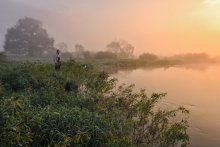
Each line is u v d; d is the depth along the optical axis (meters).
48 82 20.48
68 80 22.98
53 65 27.64
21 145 9.24
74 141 9.76
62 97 16.92
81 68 24.98
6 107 10.39
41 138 10.06
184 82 57.66
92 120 11.23
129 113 14.80
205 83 56.81
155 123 14.15
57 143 9.63
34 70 23.22
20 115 10.42
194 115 29.09
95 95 17.67
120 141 10.62
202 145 21.00
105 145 10.22
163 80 60.00
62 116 10.89
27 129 9.73
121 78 61.56
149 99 15.39
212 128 24.83
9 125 9.33
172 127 13.38
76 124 10.66
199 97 39.69
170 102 34.94
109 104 15.79
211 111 31.20
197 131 24.05
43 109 11.98
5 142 9.17
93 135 10.30
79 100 16.16
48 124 10.52
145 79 60.97
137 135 13.72
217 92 44.69
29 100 14.73
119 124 13.00
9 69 22.83
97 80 21.97
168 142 13.11
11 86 20.03
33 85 20.12
